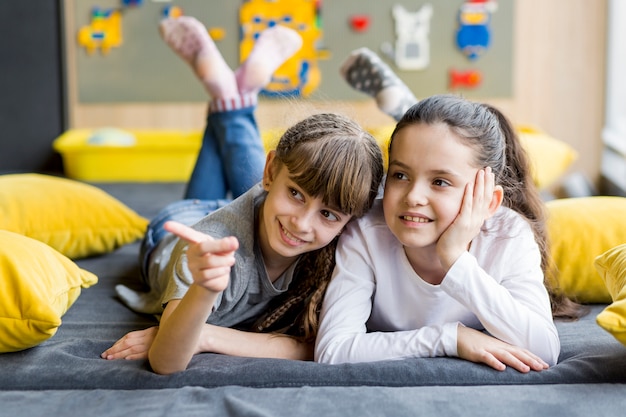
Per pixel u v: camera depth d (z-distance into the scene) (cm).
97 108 322
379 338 116
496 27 317
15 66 314
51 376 111
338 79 319
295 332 132
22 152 319
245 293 126
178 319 106
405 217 114
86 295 154
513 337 114
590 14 318
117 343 121
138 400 103
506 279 120
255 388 108
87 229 175
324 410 99
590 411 99
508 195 133
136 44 318
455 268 113
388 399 102
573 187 295
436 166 112
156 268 144
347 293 121
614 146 305
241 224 124
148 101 322
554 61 320
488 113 120
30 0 311
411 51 317
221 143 189
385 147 156
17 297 114
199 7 315
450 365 112
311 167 112
